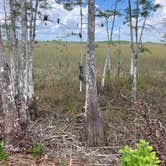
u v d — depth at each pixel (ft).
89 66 26.13
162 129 22.75
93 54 26.12
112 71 80.38
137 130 27.96
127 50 164.96
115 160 22.99
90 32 25.90
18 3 37.91
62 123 32.83
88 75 26.27
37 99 43.19
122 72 78.02
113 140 27.45
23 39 26.55
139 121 29.53
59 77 66.85
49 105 41.39
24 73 26.66
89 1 25.75
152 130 22.50
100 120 26.48
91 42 25.95
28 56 36.70
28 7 37.76
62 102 42.70
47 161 22.40
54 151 24.29
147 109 27.22
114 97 44.98
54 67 87.10
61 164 21.84
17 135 24.09
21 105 25.05
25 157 22.71
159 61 110.73
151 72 79.51
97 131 26.25
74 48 196.54
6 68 24.00
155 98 45.44
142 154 13.21
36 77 68.03
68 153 24.12
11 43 35.55
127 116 33.91
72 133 29.09
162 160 20.06
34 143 24.53
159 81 63.16
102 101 41.86
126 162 12.91
